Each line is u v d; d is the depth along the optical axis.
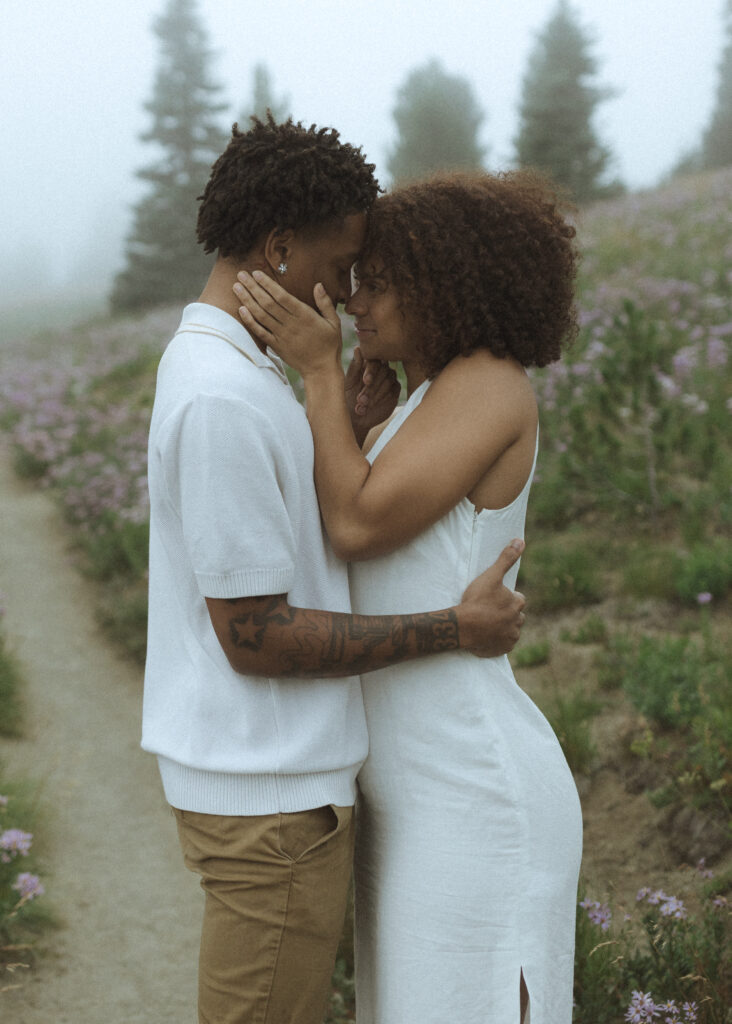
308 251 1.69
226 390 1.54
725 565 4.64
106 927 3.63
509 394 1.74
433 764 1.76
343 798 1.70
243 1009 1.65
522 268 1.75
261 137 1.65
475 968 1.73
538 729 1.83
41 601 7.44
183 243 34.28
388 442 1.76
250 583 1.54
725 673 3.79
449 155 33.47
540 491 6.11
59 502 9.57
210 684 1.64
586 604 5.04
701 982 2.47
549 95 30.77
